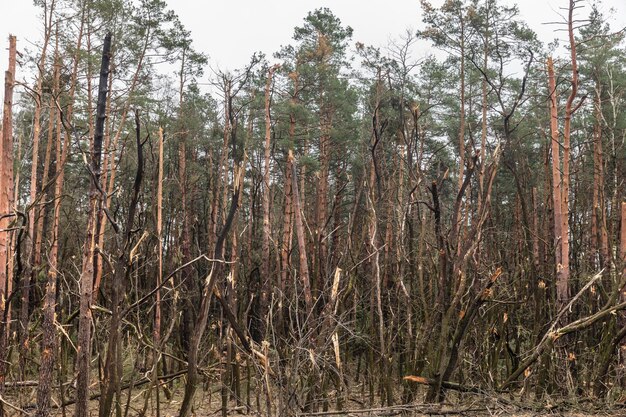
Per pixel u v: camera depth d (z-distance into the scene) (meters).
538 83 21.06
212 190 17.28
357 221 14.54
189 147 22.53
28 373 9.55
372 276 9.45
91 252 5.96
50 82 14.52
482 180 10.02
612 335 9.02
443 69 23.52
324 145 21.11
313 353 7.15
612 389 8.54
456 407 8.26
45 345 6.58
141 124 18.31
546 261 11.16
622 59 20.66
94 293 9.98
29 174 18.66
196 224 13.68
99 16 16.92
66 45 16.83
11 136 7.54
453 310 8.61
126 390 9.43
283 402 7.08
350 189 24.12
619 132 16.92
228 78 15.70
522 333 10.10
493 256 11.59
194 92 21.89
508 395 9.00
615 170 13.41
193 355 6.81
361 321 10.59
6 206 7.41
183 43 19.33
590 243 14.60
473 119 22.61
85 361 5.85
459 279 8.92
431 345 8.78
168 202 16.38
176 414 8.48
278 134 18.98
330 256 11.03
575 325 8.21
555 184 9.98
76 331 10.74
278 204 21.03
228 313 7.42
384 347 8.84
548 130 20.56
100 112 6.04
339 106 21.61
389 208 11.94
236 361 8.32
